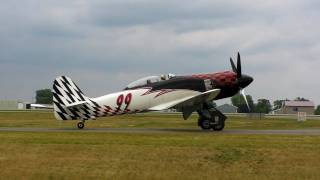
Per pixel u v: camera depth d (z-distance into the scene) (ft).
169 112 328.90
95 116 112.37
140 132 101.40
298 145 72.18
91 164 54.80
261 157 60.29
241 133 100.42
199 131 108.47
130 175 48.75
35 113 273.95
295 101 447.42
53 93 111.34
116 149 66.49
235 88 118.32
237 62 118.32
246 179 47.55
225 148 67.67
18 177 47.21
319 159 59.00
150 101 112.57
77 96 111.34
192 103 112.98
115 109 111.75
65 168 52.26
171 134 95.25
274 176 49.03
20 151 64.28
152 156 60.59
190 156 60.70
